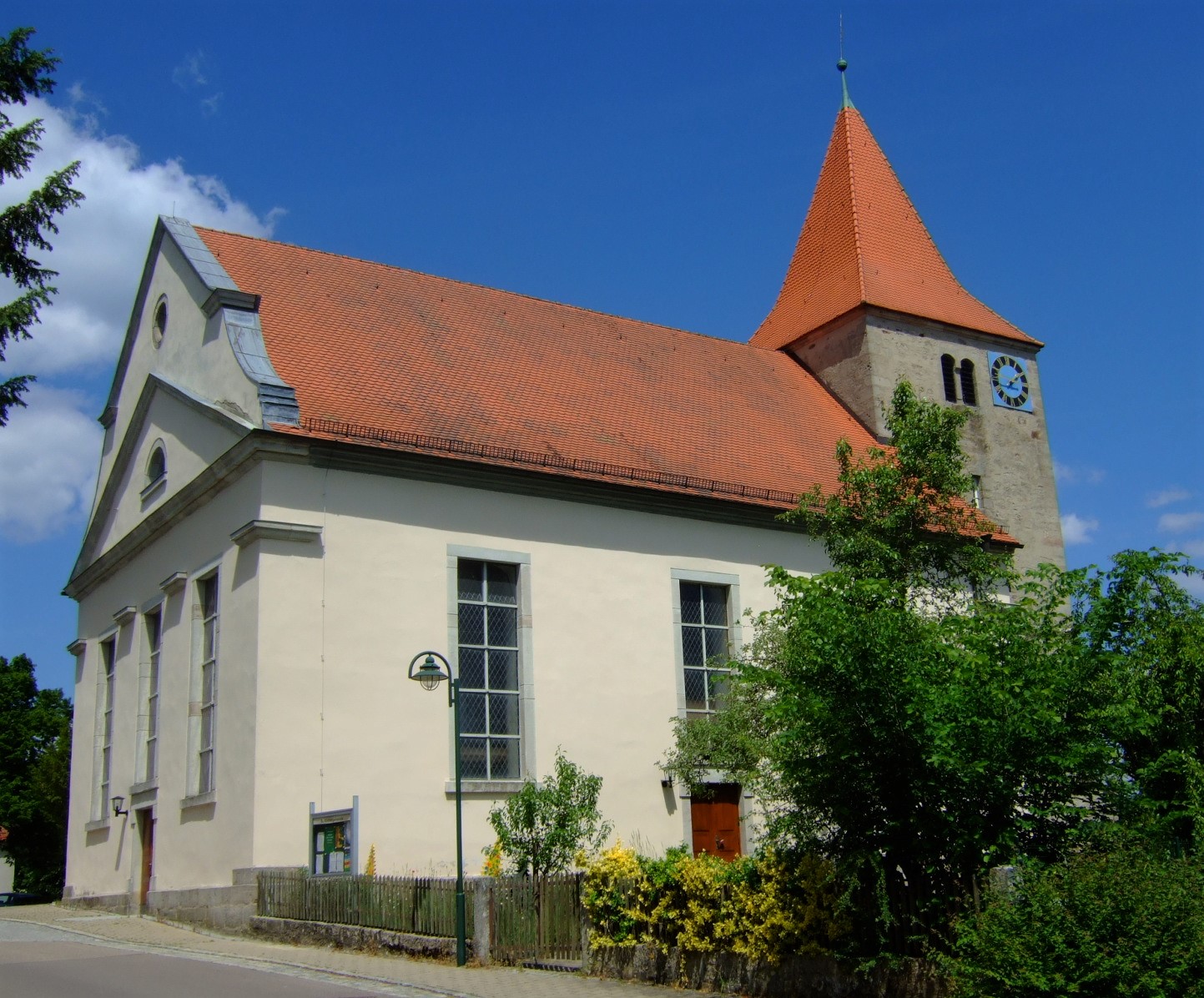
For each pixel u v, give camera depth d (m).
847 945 12.32
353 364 25.88
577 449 26.56
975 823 11.76
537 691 24.27
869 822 12.52
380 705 22.39
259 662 21.45
